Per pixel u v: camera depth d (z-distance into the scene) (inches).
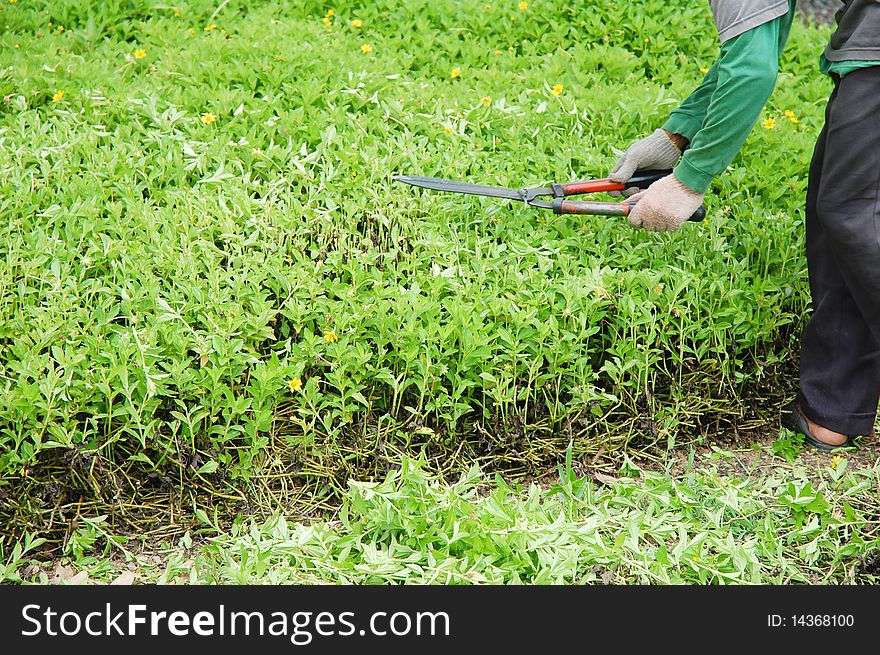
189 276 145.8
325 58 209.2
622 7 243.9
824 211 137.2
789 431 155.0
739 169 178.4
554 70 213.9
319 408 137.1
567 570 120.5
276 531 125.0
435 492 129.8
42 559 126.0
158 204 166.6
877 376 147.5
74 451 126.8
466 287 148.0
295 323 143.3
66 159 171.6
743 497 137.4
